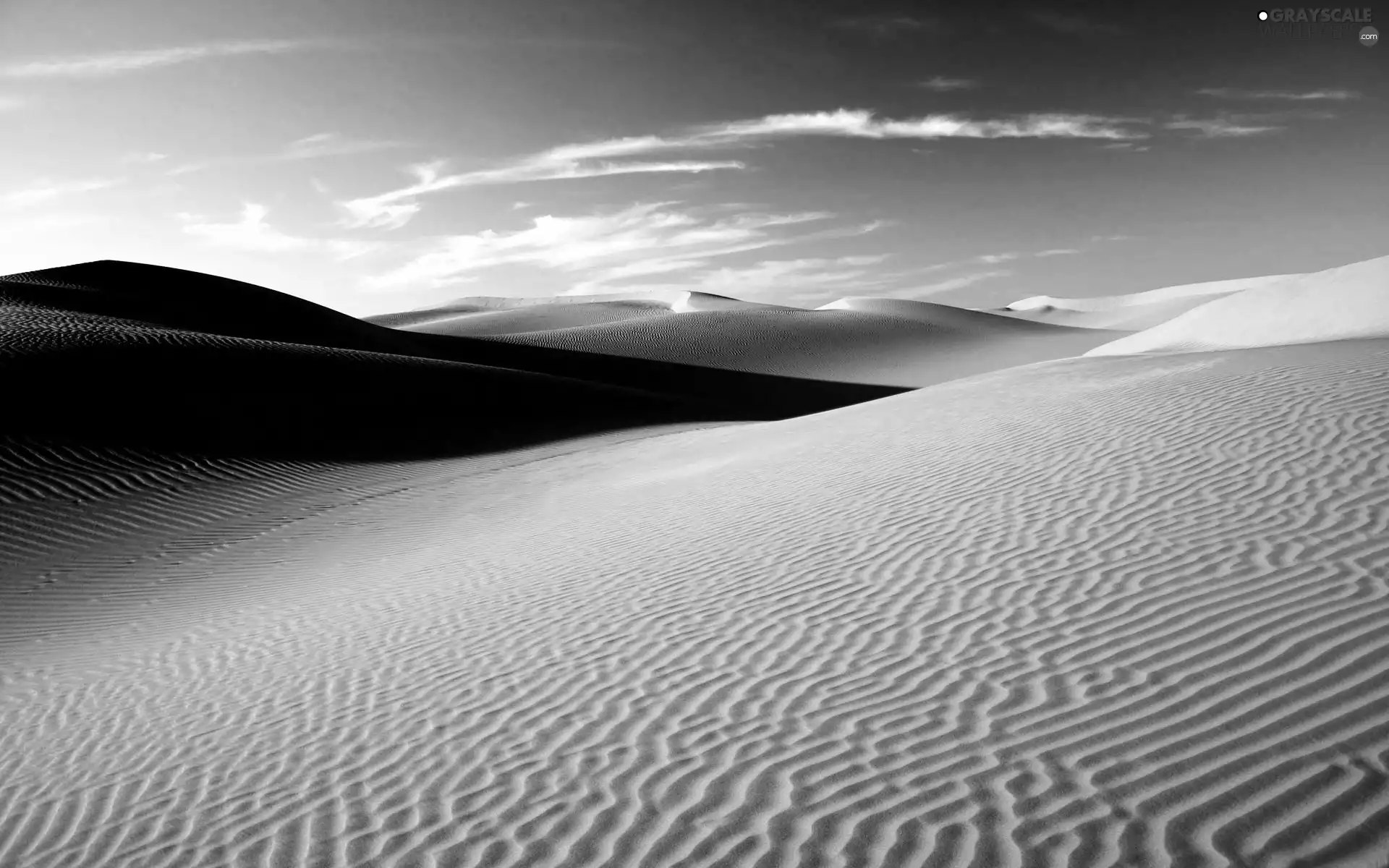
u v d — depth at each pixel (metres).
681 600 7.22
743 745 4.73
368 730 5.82
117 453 19.05
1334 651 4.42
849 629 5.96
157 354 25.05
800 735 4.73
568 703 5.67
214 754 5.88
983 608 5.82
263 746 5.85
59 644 10.26
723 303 121.44
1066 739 4.20
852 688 5.16
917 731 4.55
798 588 6.89
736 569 7.73
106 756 6.23
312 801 4.92
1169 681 4.50
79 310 34.94
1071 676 4.76
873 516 8.23
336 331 48.16
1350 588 4.98
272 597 11.15
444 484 19.33
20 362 22.03
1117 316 175.12
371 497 18.23
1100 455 8.20
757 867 3.67
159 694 7.55
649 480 14.45
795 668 5.55
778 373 64.62
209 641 9.23
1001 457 9.00
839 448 11.84
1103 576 5.84
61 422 19.72
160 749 6.15
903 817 3.85
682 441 21.12
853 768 4.31
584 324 96.38
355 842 4.40
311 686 6.97
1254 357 11.12
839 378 63.00
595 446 23.84
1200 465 7.32
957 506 7.87
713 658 5.94
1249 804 3.51
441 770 5.05
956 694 4.84
